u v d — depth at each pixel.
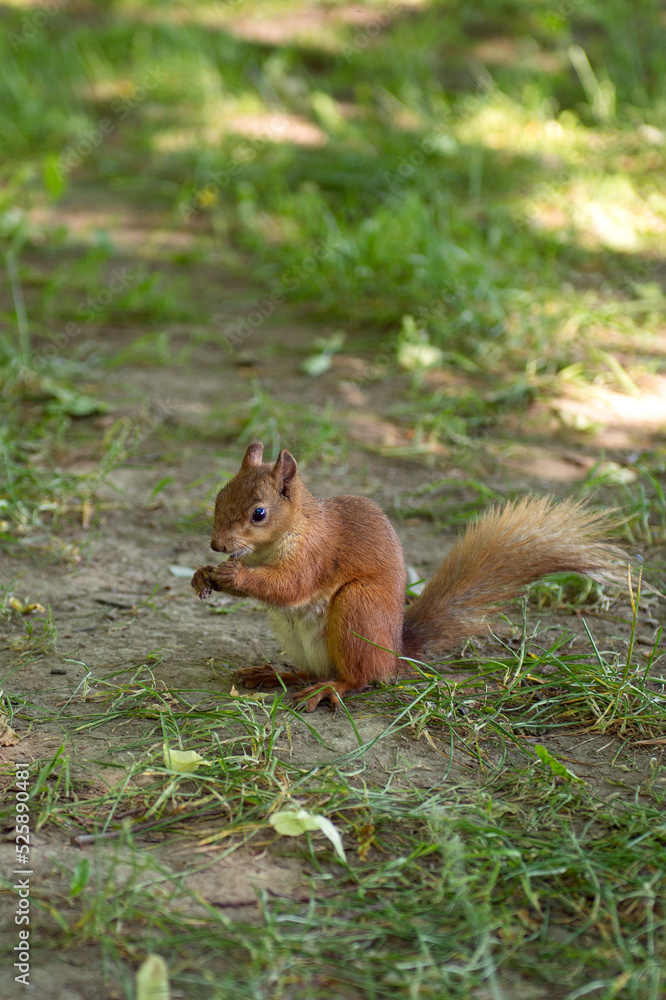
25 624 8.24
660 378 13.41
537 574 7.86
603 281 16.00
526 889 5.26
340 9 27.88
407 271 15.79
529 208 18.02
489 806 5.95
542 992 4.77
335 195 18.95
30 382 12.98
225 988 4.72
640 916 5.20
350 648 7.19
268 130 21.72
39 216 18.95
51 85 23.56
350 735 6.80
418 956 4.93
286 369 13.81
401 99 22.72
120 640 8.05
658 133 20.56
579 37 25.73
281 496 7.04
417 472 11.20
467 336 14.38
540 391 12.92
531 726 6.88
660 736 6.79
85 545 9.55
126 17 27.52
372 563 7.32
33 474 10.66
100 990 4.77
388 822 5.91
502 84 22.80
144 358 14.08
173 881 5.33
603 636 8.19
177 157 20.92
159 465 11.30
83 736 6.72
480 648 8.05
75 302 15.77
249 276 16.94
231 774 6.26
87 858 5.61
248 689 7.45
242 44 25.67
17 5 27.83
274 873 5.53
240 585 6.99
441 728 6.88
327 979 4.82
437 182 18.67
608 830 5.85
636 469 11.02
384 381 13.47
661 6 27.11
